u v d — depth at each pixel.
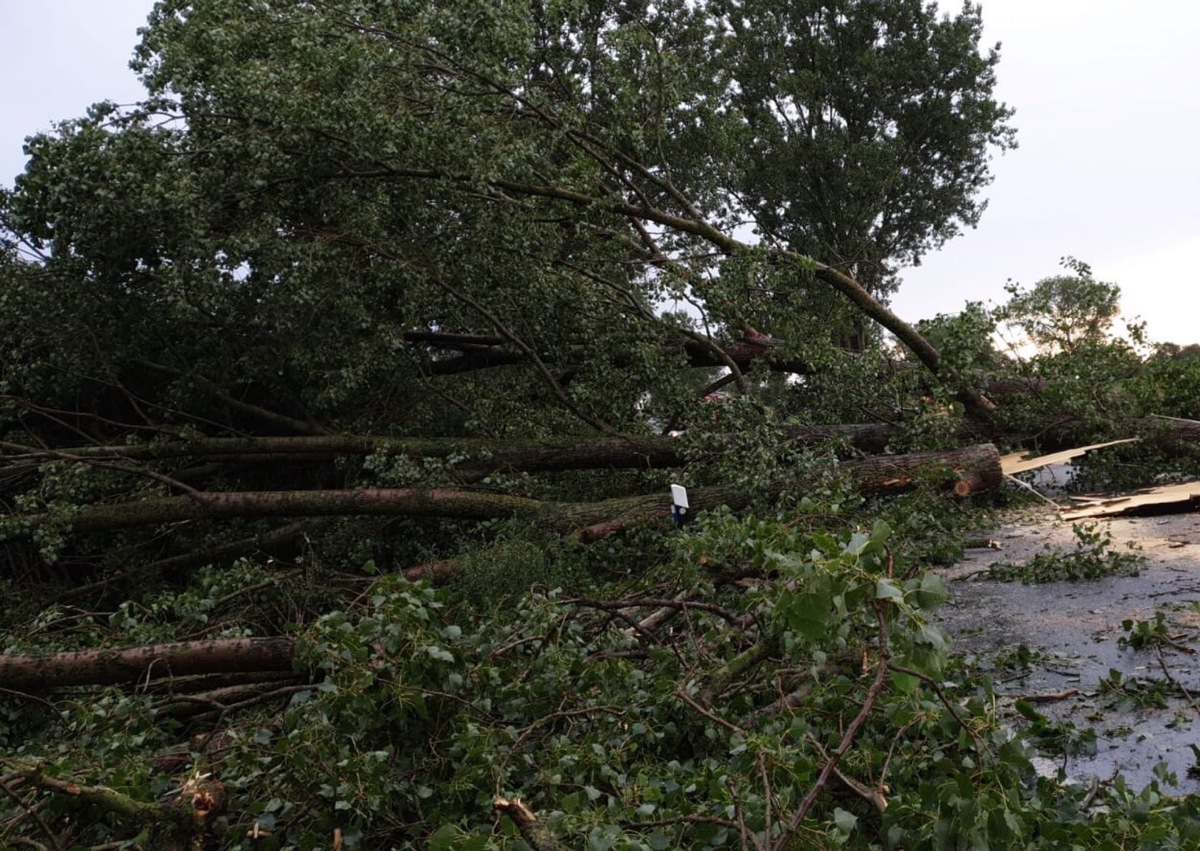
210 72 7.61
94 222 7.09
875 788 2.85
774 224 22.89
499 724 3.69
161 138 7.50
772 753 2.78
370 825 3.11
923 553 6.83
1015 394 9.38
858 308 9.29
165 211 7.12
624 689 3.81
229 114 7.51
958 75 23.05
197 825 2.96
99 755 3.67
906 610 2.58
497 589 6.14
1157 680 4.18
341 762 3.04
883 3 23.09
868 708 2.66
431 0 8.04
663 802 3.00
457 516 7.57
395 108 7.88
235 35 7.62
